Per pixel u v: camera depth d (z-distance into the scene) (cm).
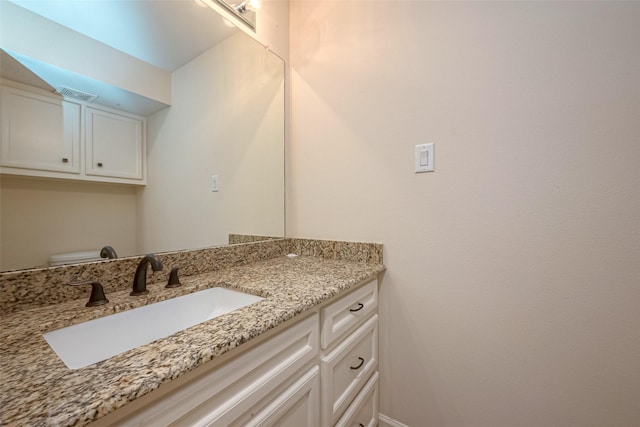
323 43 132
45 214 70
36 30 70
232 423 51
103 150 82
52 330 56
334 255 127
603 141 77
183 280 91
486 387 96
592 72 78
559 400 85
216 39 114
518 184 88
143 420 39
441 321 103
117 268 79
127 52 89
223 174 117
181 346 46
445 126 100
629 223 74
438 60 102
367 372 104
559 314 84
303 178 139
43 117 70
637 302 74
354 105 122
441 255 102
